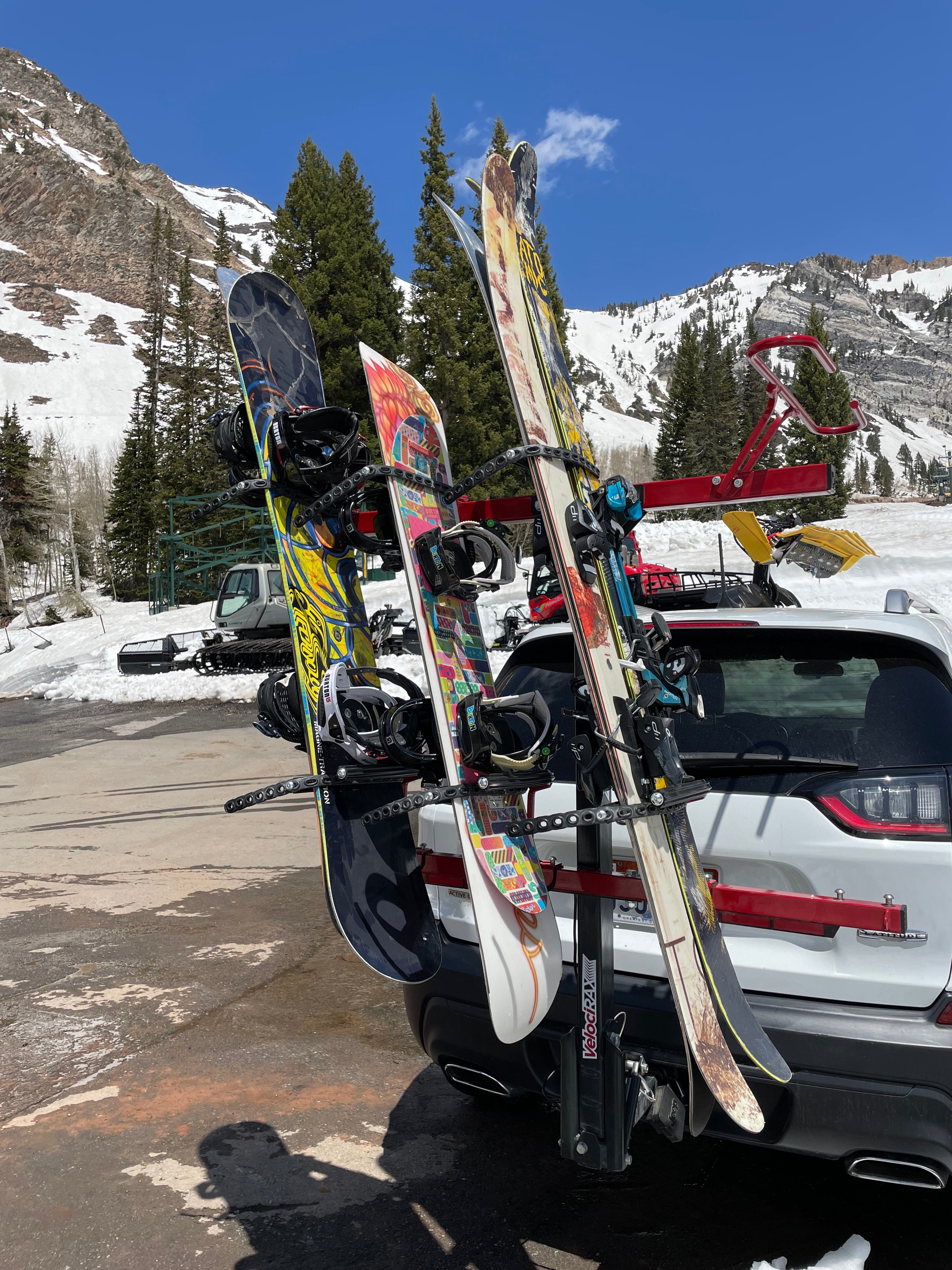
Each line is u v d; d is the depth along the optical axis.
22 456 71.12
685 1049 1.91
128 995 3.87
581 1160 1.86
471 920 2.39
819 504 37.03
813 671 2.37
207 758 10.91
